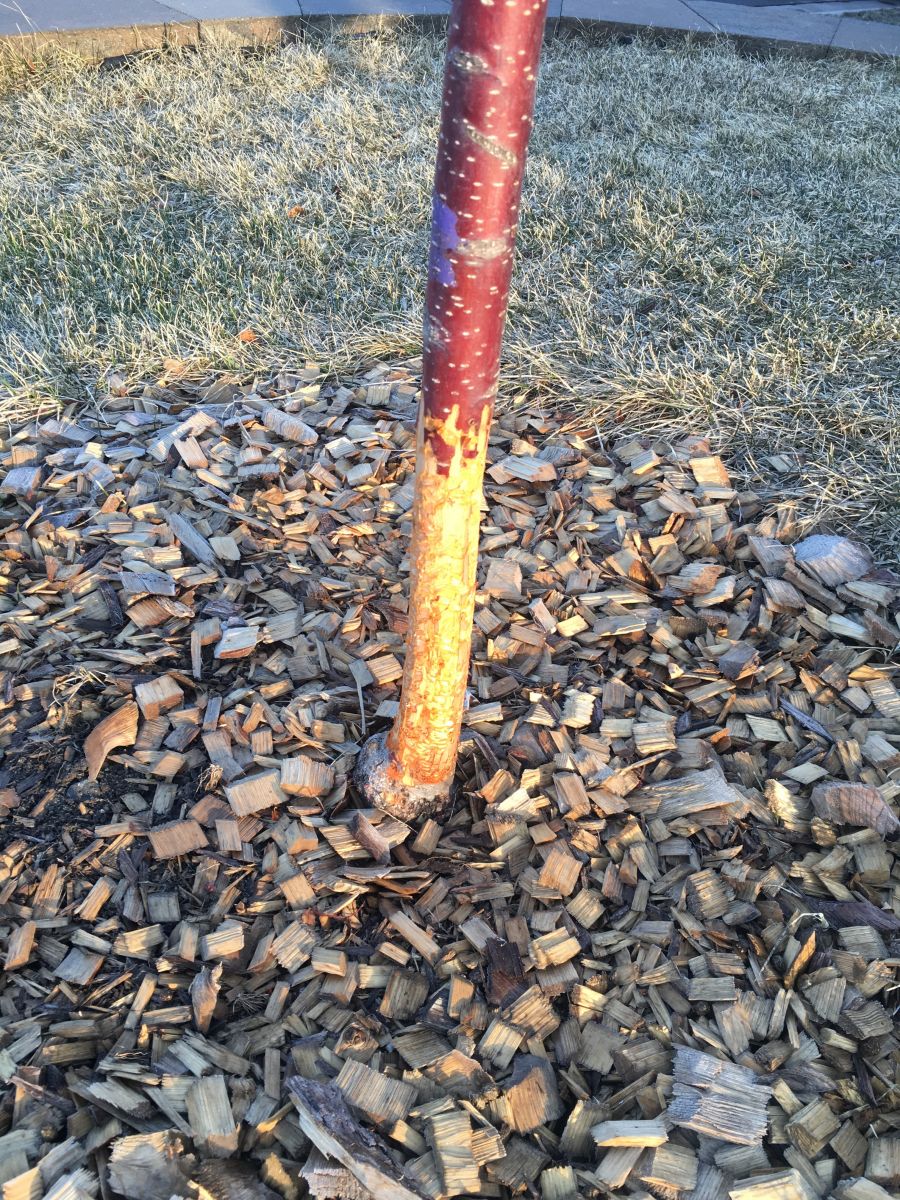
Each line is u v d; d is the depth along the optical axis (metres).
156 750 2.30
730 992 1.96
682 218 4.80
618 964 2.01
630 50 7.05
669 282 4.32
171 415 3.45
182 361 3.68
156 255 4.41
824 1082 1.83
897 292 4.28
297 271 4.30
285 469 3.16
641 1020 1.93
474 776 2.29
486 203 1.38
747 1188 1.66
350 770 2.26
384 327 3.95
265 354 3.80
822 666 2.64
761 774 2.41
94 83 5.95
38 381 3.53
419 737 2.03
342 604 2.71
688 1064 1.83
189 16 6.61
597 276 4.38
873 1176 1.71
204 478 3.07
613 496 3.17
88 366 3.69
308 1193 1.65
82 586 2.68
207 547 2.84
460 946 2.01
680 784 2.29
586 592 2.82
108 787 2.24
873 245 4.65
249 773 2.26
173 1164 1.63
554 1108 1.79
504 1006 1.92
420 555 1.77
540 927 2.05
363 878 2.04
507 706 2.47
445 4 7.32
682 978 2.00
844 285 4.35
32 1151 1.66
